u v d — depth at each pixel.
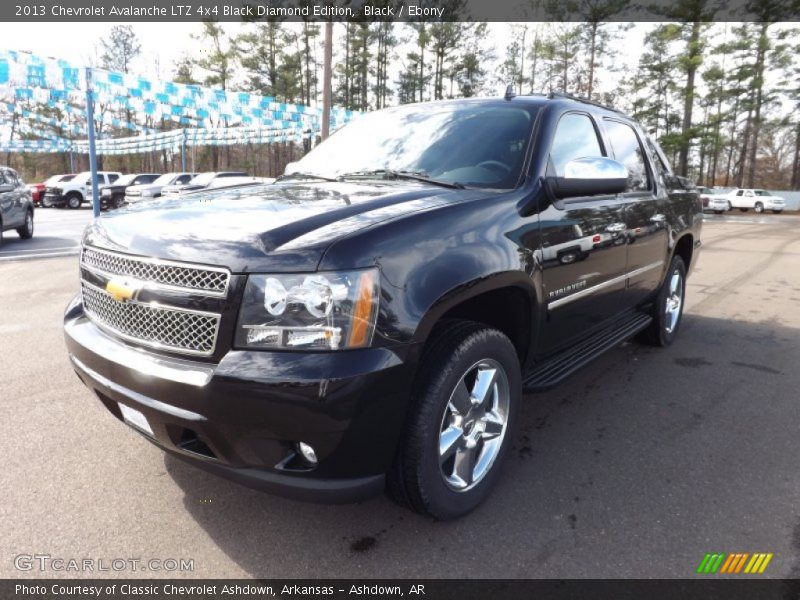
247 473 1.95
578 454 2.96
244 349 1.84
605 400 3.70
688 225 4.70
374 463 1.96
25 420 3.26
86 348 2.20
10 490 2.54
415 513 2.29
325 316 1.80
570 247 2.85
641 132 4.20
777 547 2.22
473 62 40.62
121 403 2.10
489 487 2.48
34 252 10.48
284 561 2.12
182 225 2.10
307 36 41.34
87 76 12.78
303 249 1.85
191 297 1.91
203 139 30.47
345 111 21.72
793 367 4.39
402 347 1.91
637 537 2.27
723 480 2.72
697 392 3.86
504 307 2.63
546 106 3.05
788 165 66.06
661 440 3.14
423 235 2.08
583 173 2.65
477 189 2.62
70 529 2.28
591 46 36.53
